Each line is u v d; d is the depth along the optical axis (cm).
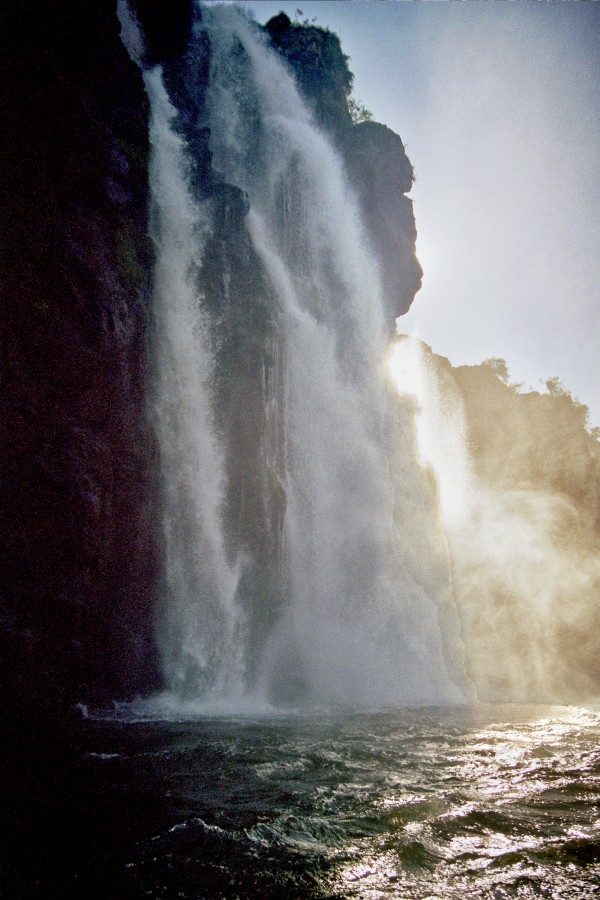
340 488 2558
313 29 3462
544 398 4431
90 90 1602
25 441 1346
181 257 1991
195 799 688
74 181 1497
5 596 1281
